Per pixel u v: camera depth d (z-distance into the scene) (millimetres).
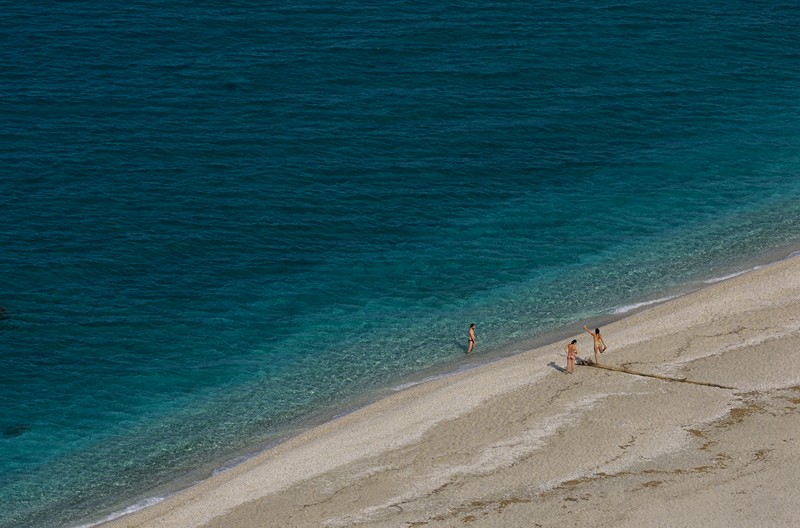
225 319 90500
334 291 94562
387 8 150375
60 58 132750
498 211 107000
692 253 98625
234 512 63688
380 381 81688
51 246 97875
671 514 58094
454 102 125438
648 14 151625
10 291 92000
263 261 98125
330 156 114188
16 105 121062
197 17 145875
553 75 132625
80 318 89375
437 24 145000
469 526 59031
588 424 68812
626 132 121812
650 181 112625
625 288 93125
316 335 88625
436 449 68062
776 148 119125
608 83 131625
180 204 105125
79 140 115000
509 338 86188
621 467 63406
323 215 104875
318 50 136625
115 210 103625
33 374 82875
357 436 71250
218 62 133000
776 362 74625
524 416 70875
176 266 96688
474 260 98938
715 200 108688
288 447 72000
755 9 156000
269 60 133750
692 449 64500
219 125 118938
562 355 79875
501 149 117125
